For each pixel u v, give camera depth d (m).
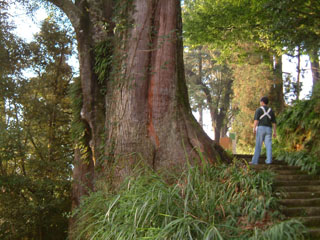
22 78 12.59
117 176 7.78
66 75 13.55
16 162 12.27
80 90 10.20
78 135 10.05
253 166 8.37
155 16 8.64
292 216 6.41
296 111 10.92
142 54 8.32
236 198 6.12
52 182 11.74
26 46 12.63
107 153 8.16
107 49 9.09
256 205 5.88
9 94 12.02
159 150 7.93
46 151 12.53
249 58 21.58
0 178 11.16
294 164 9.26
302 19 11.52
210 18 15.38
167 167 7.73
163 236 4.78
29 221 12.05
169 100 8.25
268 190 6.60
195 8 16.38
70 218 10.05
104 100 9.25
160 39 8.44
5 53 12.00
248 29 15.49
